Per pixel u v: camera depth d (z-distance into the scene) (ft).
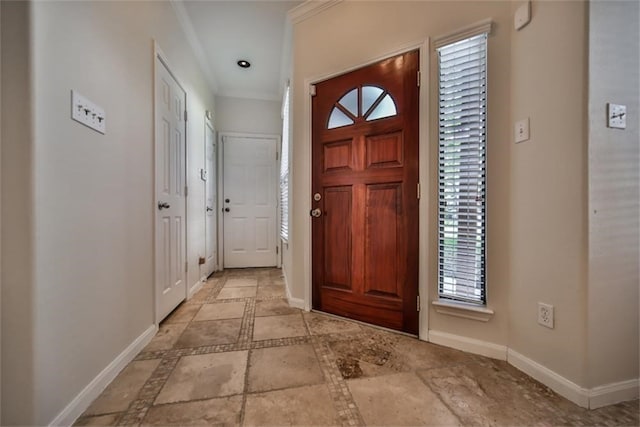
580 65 3.79
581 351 3.80
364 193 6.47
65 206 3.44
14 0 2.92
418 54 5.72
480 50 5.17
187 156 8.42
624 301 3.92
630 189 3.93
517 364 4.68
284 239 10.89
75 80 3.61
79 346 3.65
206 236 10.71
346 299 6.79
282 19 8.07
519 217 4.69
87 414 3.59
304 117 7.46
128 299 4.93
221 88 12.45
